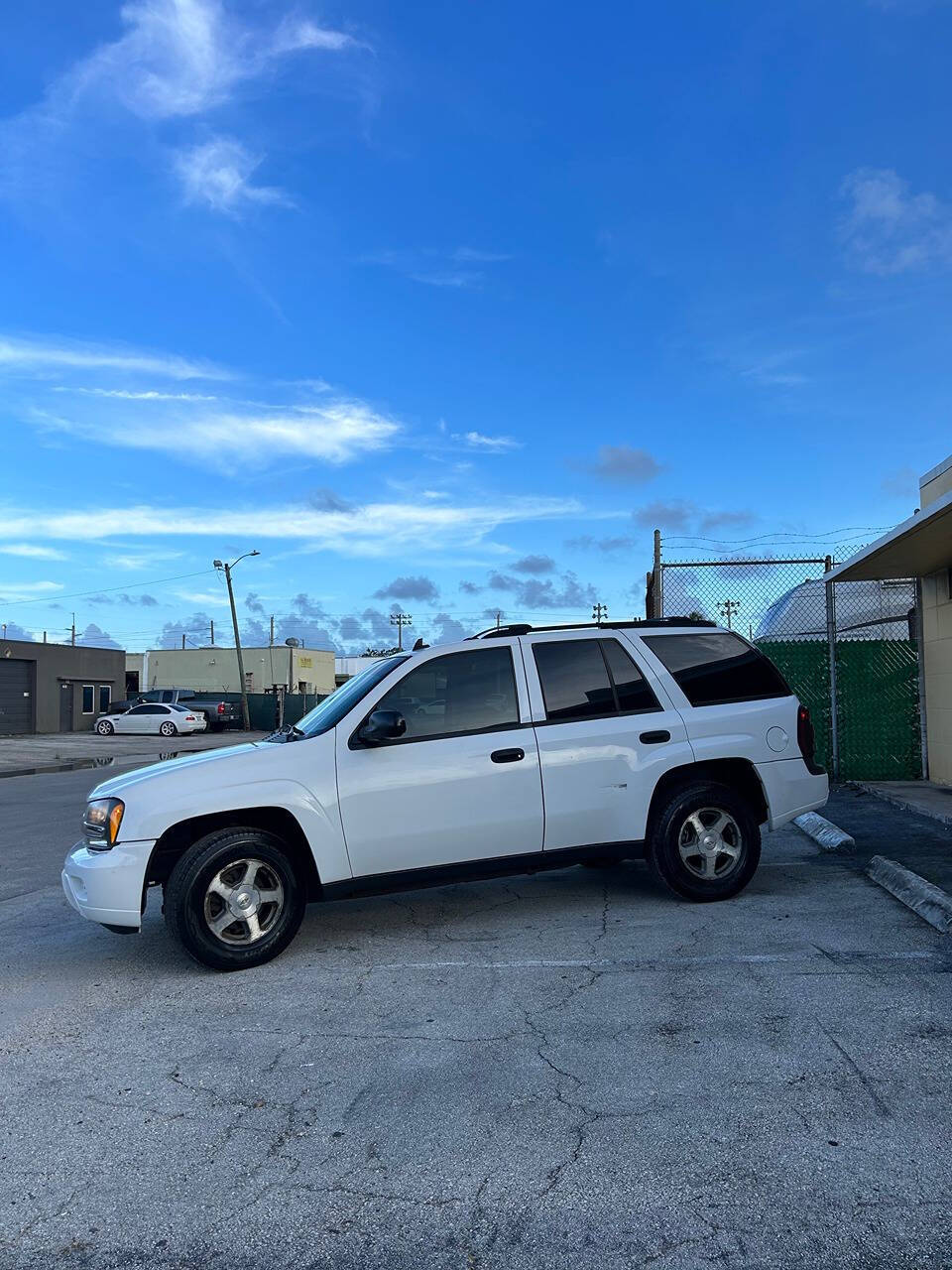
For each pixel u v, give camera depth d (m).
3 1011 4.81
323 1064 3.96
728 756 6.29
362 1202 2.92
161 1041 4.30
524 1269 2.59
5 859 9.72
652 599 12.77
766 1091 3.52
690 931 5.64
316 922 6.29
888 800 10.18
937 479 10.83
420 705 5.89
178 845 5.50
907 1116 3.30
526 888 7.03
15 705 39.62
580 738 6.02
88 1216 2.89
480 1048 4.04
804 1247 2.62
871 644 11.97
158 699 45.78
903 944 5.25
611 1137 3.24
